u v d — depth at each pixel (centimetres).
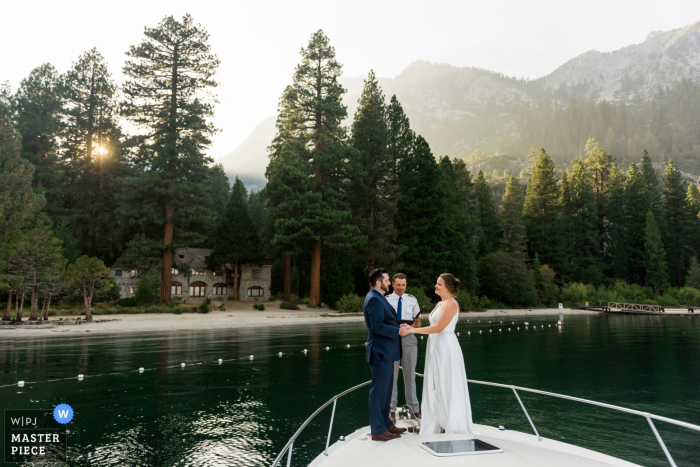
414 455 440
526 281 6250
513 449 457
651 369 1694
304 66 5400
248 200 10481
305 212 4838
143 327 3067
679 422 370
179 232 4806
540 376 1548
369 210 5531
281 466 709
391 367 511
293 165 4972
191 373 1503
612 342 2591
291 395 1202
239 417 991
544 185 8400
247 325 3475
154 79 4997
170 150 4856
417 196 5469
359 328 3284
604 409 1136
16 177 3744
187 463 727
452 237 5703
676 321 4406
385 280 536
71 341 2319
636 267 8556
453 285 528
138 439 841
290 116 5453
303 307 5106
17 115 6053
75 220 5766
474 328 3497
